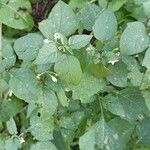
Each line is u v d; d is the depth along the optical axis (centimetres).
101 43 43
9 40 51
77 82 41
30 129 45
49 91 43
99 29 42
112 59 42
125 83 43
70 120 46
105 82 43
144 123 45
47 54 41
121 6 48
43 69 43
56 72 42
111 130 45
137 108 44
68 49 41
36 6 55
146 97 43
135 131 45
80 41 42
